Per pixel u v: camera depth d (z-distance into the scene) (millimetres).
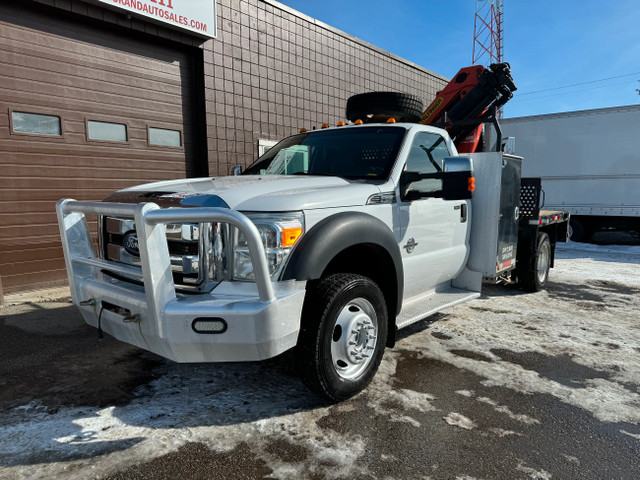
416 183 3564
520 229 5875
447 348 3854
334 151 3734
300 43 9297
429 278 3809
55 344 3875
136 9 6285
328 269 2992
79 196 6391
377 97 4848
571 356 3719
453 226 4012
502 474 2158
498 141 4953
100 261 2736
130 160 6930
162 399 2869
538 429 2570
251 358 2312
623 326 4590
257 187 2717
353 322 2740
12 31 5656
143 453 2281
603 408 2832
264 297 2242
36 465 2178
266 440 2408
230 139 8062
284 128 9086
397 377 3240
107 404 2801
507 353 3762
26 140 5848
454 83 6207
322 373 2584
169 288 2291
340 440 2414
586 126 12250
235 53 8023
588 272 7770
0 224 5695
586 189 12352
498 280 4852
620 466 2240
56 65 6059
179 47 7363
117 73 6688
